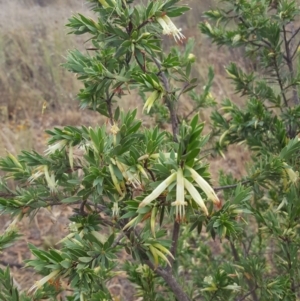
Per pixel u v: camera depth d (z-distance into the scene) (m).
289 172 0.49
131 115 0.39
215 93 1.68
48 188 0.44
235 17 0.64
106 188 0.39
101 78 0.42
